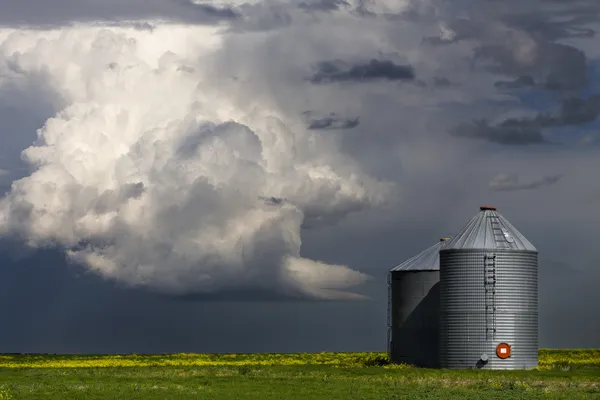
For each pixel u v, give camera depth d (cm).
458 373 11281
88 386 8788
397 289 13625
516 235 12438
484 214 12625
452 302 12212
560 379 10319
